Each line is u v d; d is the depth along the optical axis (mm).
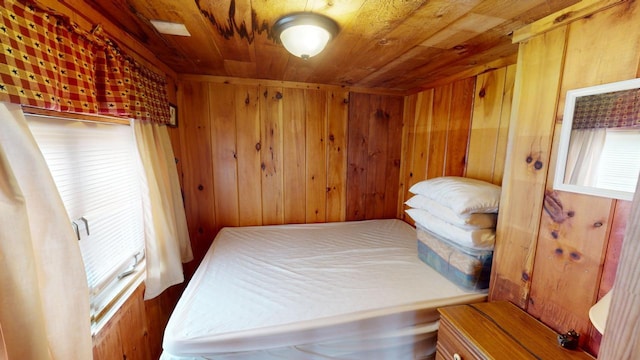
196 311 1201
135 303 1368
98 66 1095
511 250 1172
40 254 785
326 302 1279
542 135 1021
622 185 786
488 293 1329
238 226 2383
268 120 2324
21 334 692
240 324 1119
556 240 981
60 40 875
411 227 2451
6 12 685
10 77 687
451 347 1062
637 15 747
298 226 2416
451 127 2037
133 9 1067
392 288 1406
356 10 1039
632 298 344
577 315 916
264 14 1089
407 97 2600
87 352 884
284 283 1450
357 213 2664
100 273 1215
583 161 887
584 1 866
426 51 1493
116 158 1359
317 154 2479
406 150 2627
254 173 2355
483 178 1749
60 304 827
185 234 1979
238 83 2225
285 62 1755
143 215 1455
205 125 2211
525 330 999
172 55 1640
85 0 1003
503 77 1599
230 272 1562
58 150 979
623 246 350
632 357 344
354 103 2508
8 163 676
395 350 1244
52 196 796
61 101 866
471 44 1376
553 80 977
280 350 1113
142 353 1439
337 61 1705
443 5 989
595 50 849
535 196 1055
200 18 1137
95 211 1182
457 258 1427
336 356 1176
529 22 1104
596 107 847
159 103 1632
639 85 742
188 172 2219
